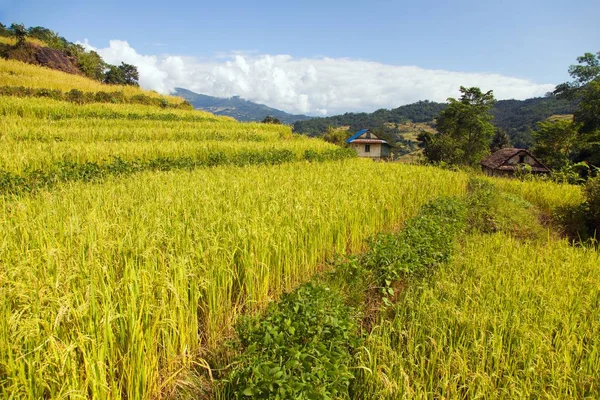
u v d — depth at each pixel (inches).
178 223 218.7
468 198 468.8
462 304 181.9
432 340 146.8
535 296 195.3
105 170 480.4
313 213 272.2
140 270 152.1
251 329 146.1
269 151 751.1
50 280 132.5
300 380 118.8
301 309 155.9
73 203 274.2
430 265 238.8
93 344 116.3
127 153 589.0
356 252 299.1
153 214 243.3
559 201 533.0
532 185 622.5
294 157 754.8
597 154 1346.0
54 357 111.5
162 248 193.9
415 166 746.8
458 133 2325.3
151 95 1697.8
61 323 124.1
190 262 176.4
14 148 526.6
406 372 139.6
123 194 313.7
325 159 794.2
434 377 142.2
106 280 152.8
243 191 344.2
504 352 147.8
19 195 335.3
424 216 326.3
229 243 205.2
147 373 134.8
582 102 1617.9
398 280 217.5
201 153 672.4
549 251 281.3
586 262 260.8
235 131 1039.6
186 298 158.4
